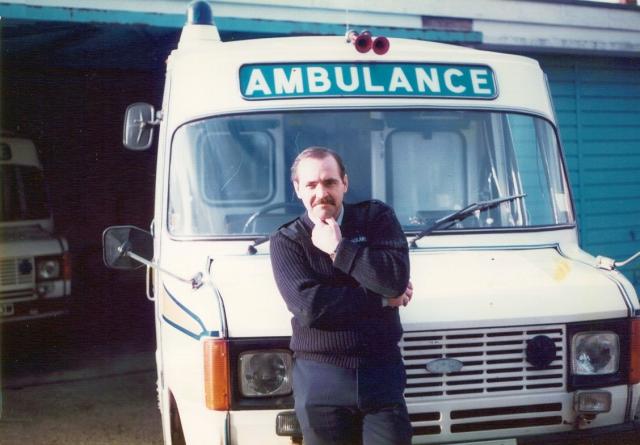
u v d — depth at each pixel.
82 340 9.31
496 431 3.66
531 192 4.54
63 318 9.40
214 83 4.38
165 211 4.28
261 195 4.24
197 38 4.95
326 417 3.11
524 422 3.69
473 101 4.54
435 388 3.58
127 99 11.38
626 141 10.59
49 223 9.14
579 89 10.17
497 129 4.55
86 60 10.05
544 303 3.67
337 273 3.15
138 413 6.51
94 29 7.62
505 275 3.85
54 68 10.98
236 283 3.67
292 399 3.43
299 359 3.19
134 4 7.30
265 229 4.16
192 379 3.57
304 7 8.08
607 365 3.73
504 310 3.62
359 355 3.09
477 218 4.34
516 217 4.43
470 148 4.49
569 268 3.99
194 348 3.53
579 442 3.64
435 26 8.84
